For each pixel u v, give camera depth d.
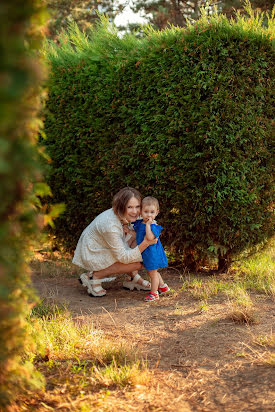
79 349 2.97
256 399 2.18
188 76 4.80
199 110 4.79
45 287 4.97
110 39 5.47
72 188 5.97
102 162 5.59
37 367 2.63
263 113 5.02
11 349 1.80
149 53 5.05
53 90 5.94
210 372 2.58
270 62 4.98
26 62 1.08
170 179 5.02
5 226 1.31
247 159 4.86
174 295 4.37
